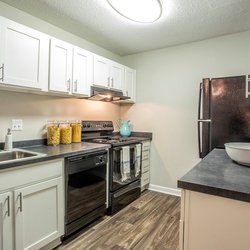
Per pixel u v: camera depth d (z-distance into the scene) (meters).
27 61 1.83
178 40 2.90
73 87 2.30
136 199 2.97
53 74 2.07
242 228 0.88
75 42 2.74
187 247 1.00
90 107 3.07
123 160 2.66
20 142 2.15
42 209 1.69
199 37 2.79
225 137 2.25
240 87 2.17
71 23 2.39
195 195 0.98
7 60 1.68
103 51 3.23
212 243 0.95
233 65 2.68
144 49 3.29
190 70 3.00
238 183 0.98
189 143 3.03
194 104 2.98
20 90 2.03
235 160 1.37
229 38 2.70
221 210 0.92
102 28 2.51
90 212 2.19
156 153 3.32
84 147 2.22
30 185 1.60
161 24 2.39
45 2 1.97
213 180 1.02
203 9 2.05
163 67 3.23
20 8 2.07
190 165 3.03
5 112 2.03
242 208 0.88
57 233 1.82
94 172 2.23
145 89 3.42
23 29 1.79
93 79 2.57
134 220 2.35
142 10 1.95
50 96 2.47
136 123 3.52
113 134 3.52
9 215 1.47
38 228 1.67
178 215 2.48
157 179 3.32
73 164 1.95
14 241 1.50
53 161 1.77
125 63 3.62
